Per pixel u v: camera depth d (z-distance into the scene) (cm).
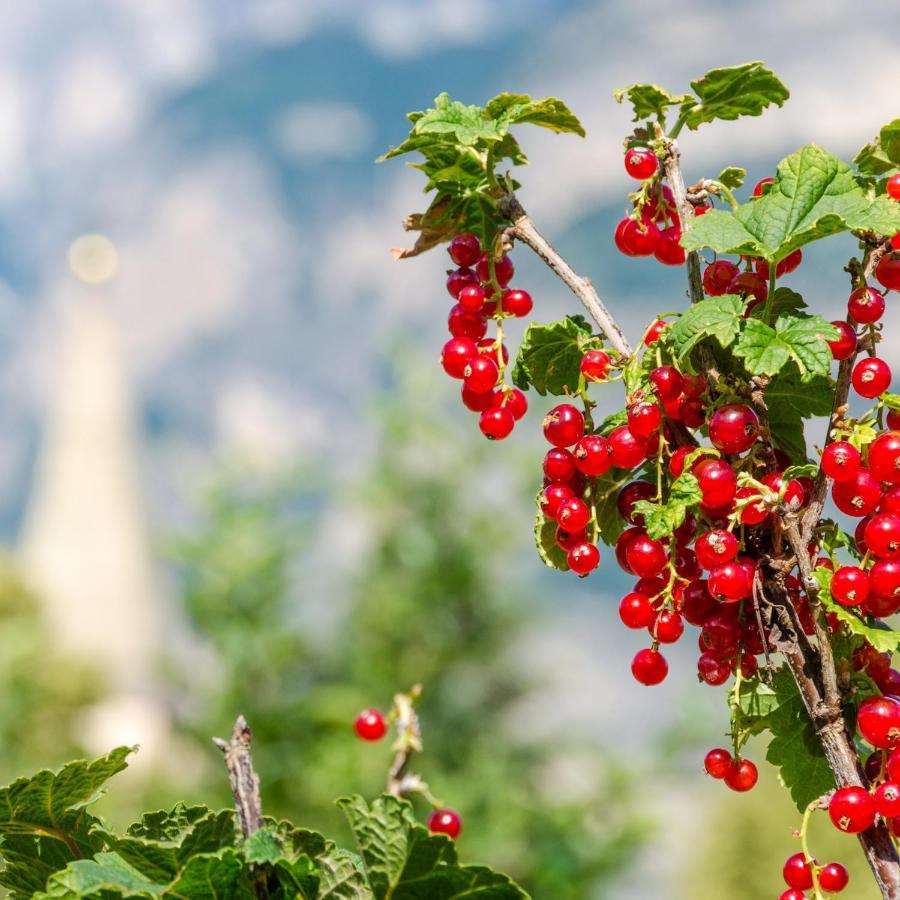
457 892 143
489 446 939
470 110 202
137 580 4381
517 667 898
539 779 865
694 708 823
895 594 161
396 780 288
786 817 834
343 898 147
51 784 158
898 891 158
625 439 179
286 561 789
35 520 5312
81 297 7131
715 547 161
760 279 189
